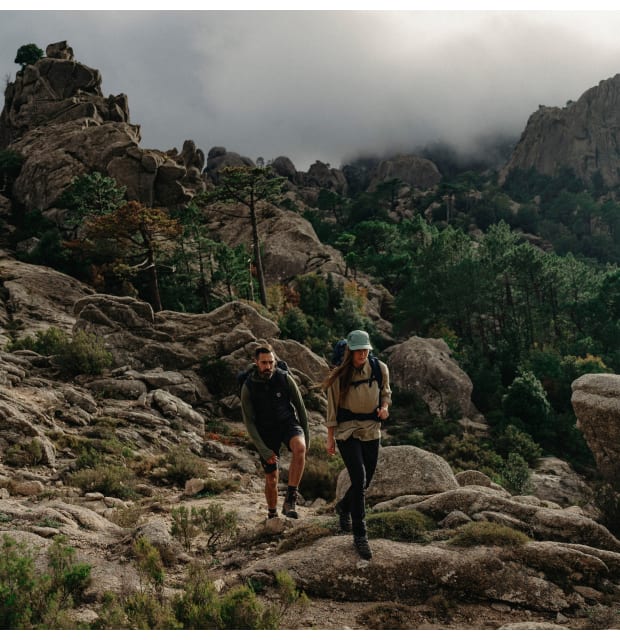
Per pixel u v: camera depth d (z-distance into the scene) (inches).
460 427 1606.8
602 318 2573.8
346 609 166.4
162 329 880.3
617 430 412.5
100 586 171.5
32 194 2534.5
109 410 622.2
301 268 2716.5
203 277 1987.0
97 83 3280.0
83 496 343.9
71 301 1626.5
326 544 194.5
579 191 7165.4
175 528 227.1
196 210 2117.4
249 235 2871.6
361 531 185.5
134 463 456.8
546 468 1360.7
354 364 193.9
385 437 1397.6
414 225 3599.9
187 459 463.8
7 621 136.9
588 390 436.5
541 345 2420.0
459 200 6875.0
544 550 186.1
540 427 1663.4
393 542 195.3
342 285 2581.2
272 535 224.5
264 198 2095.2
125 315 864.3
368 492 272.7
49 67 3203.7
